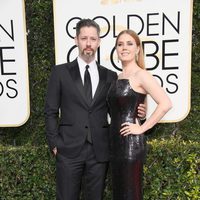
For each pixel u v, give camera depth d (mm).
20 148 2879
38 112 3174
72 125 2164
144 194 2736
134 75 2066
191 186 2670
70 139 2170
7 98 2998
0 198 2865
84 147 2180
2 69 2967
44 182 2852
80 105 2158
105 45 2867
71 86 2152
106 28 2852
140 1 2807
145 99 2127
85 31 2109
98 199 2244
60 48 2873
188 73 2826
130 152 2043
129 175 2064
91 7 2836
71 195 2201
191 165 2648
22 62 2955
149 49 2848
